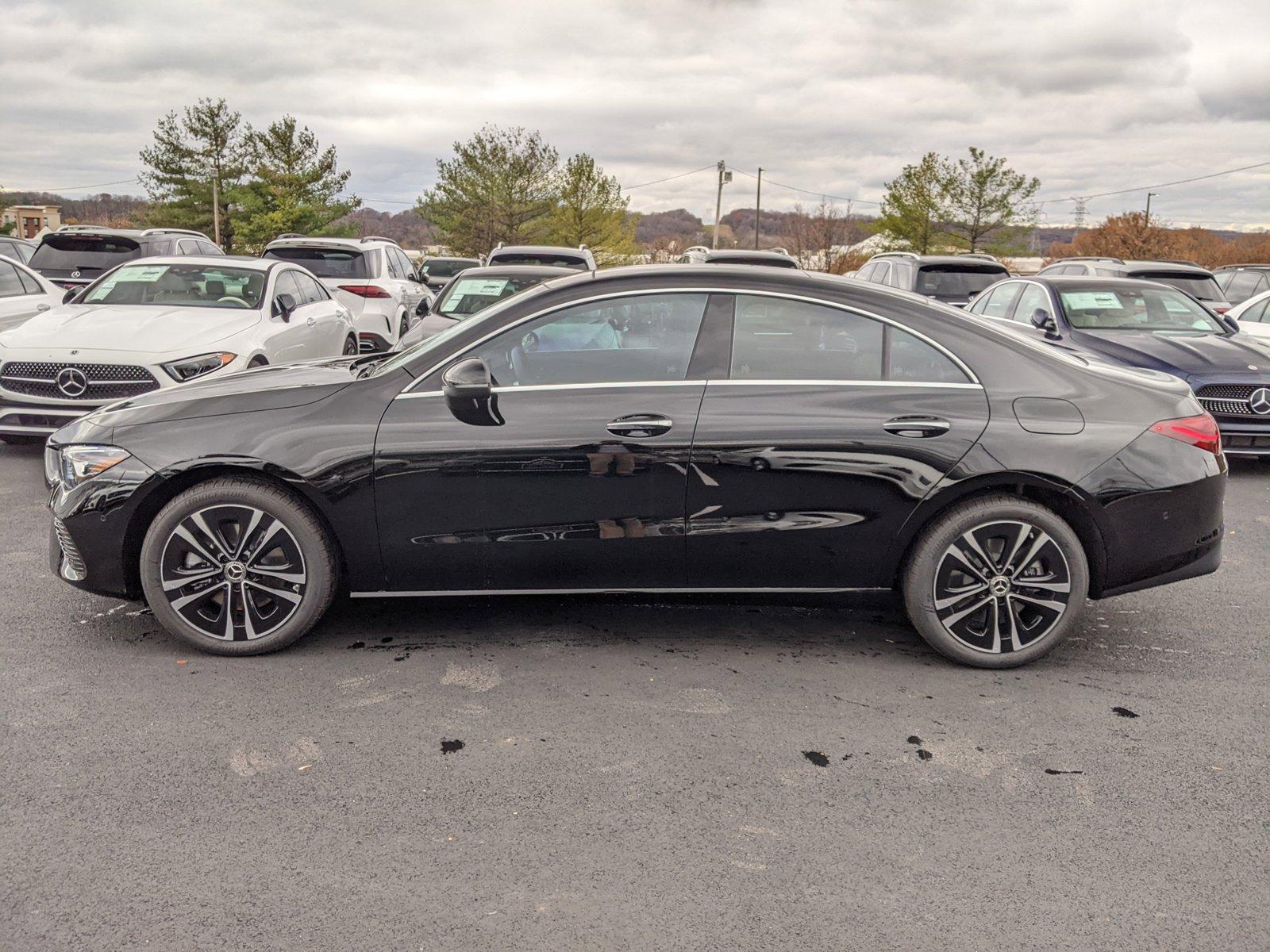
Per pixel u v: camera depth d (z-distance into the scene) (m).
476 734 3.36
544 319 3.90
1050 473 3.81
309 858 2.64
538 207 45.41
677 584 3.99
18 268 10.50
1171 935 2.39
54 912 2.40
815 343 3.91
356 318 13.46
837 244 62.81
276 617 3.95
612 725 3.44
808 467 3.81
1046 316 9.24
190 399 3.98
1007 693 3.78
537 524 3.87
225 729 3.36
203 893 2.49
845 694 3.73
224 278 8.70
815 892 2.53
